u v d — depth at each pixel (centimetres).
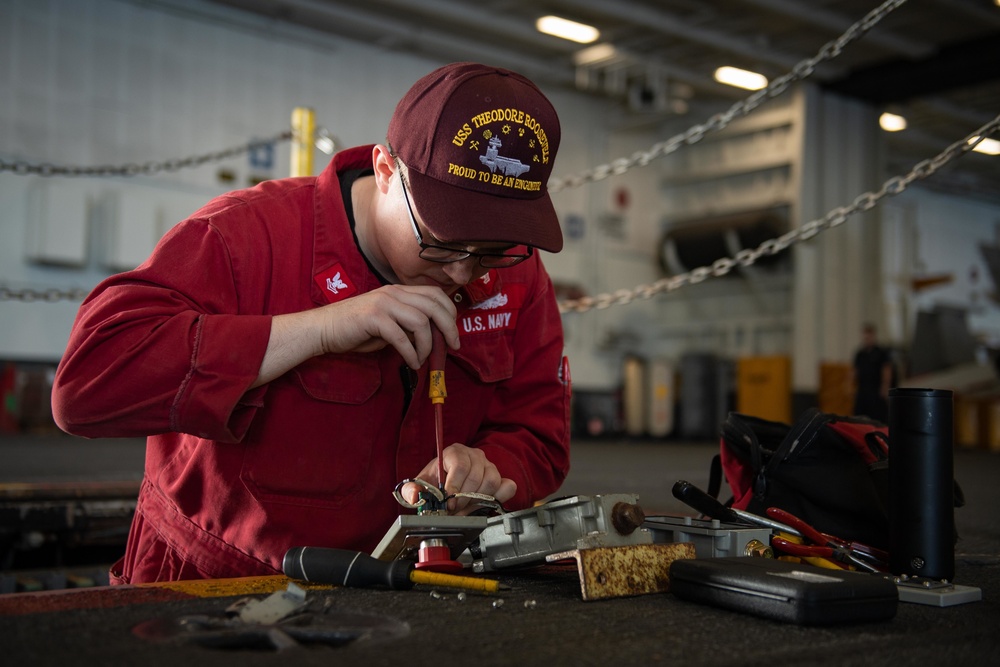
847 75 1399
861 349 1048
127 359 120
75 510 343
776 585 97
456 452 137
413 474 150
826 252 1413
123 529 353
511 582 121
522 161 117
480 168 115
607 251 1582
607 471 739
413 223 121
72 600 103
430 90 118
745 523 138
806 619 94
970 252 2044
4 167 364
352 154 149
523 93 120
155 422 122
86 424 122
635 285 1617
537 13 1248
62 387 123
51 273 1102
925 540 120
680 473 711
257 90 1250
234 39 1230
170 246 134
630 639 88
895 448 123
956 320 1558
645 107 1435
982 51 1248
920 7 1148
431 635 88
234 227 137
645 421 1570
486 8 1240
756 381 1380
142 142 1159
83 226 1105
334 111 1320
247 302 138
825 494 155
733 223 1477
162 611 97
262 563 146
